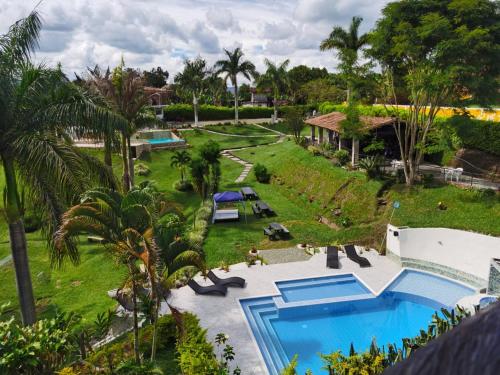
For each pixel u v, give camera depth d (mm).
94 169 13305
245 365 12125
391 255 19984
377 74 25500
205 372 10312
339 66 25625
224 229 24984
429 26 19297
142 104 26281
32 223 25812
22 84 11875
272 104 82250
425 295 16719
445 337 1242
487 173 24609
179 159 34188
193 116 63844
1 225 26688
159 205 11797
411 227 20766
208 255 21078
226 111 65625
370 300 16422
